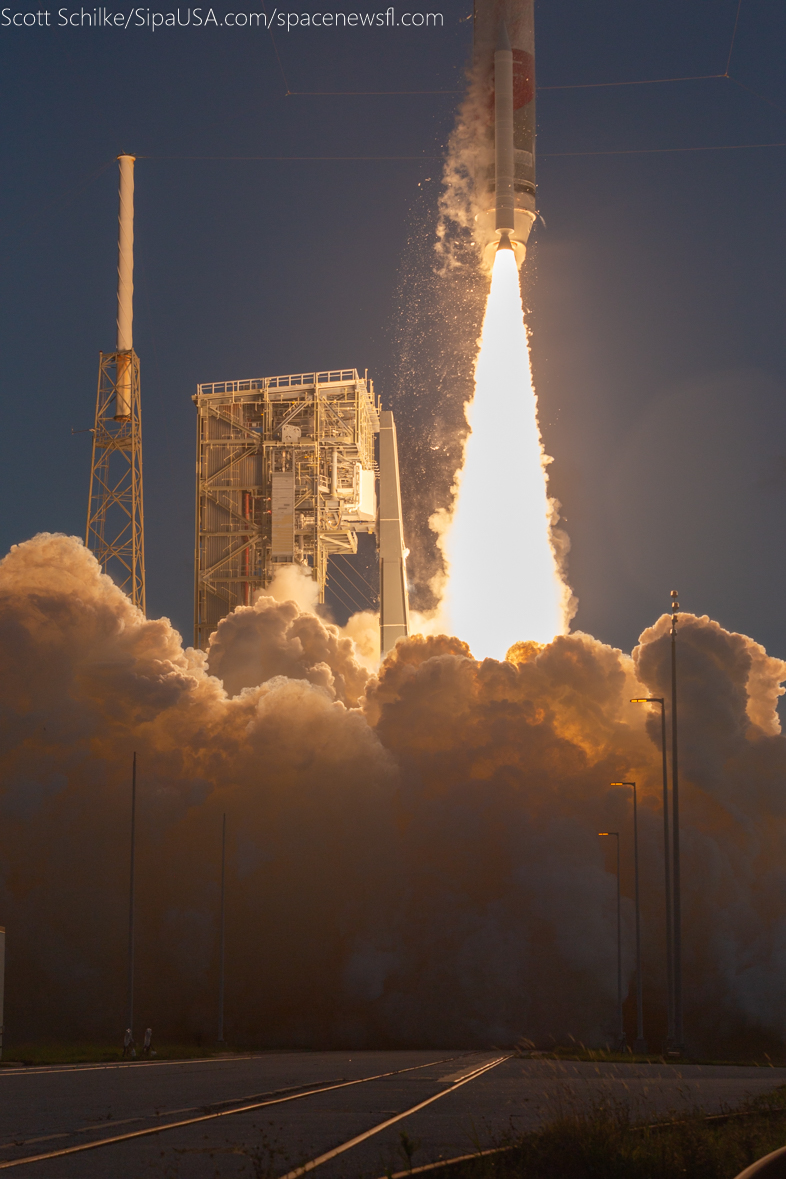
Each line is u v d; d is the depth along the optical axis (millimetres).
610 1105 39469
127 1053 90688
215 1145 28891
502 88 122938
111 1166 25000
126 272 172875
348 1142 29922
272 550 173250
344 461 179000
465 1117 36844
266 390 179000
